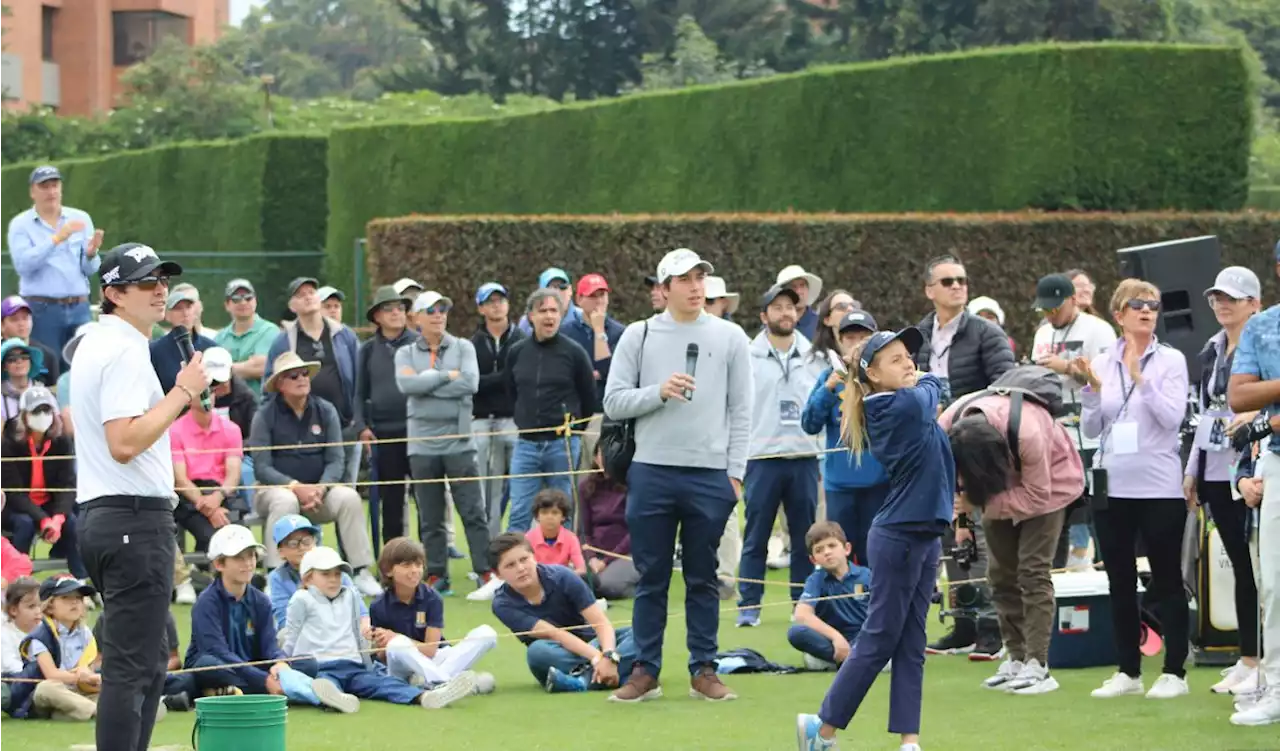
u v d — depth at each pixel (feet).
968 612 42.57
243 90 178.50
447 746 32.91
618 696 37.45
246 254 113.60
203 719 28.73
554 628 39.65
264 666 38.19
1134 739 32.17
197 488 50.42
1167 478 36.01
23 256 61.67
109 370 27.37
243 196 124.16
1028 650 37.42
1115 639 37.06
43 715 37.09
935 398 30.19
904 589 29.81
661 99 104.17
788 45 178.19
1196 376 48.24
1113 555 36.58
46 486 50.11
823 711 30.04
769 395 47.37
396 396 54.70
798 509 47.47
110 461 27.61
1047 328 48.37
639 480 37.09
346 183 114.32
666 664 42.32
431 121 112.57
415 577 40.52
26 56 203.82
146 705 28.25
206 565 51.26
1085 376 36.58
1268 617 33.12
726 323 37.45
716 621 37.86
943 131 92.99
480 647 39.47
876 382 30.25
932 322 43.19
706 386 36.91
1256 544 35.70
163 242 130.31
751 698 37.65
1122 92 89.25
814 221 85.81
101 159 134.41
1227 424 35.19
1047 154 89.97
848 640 41.47
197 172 127.95
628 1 193.26
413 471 53.16
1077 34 151.53
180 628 46.65
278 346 56.18
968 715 34.88
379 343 55.36
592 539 52.95
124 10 217.36
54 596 37.96
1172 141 89.04
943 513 29.91
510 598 40.14
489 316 56.70
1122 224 85.46
